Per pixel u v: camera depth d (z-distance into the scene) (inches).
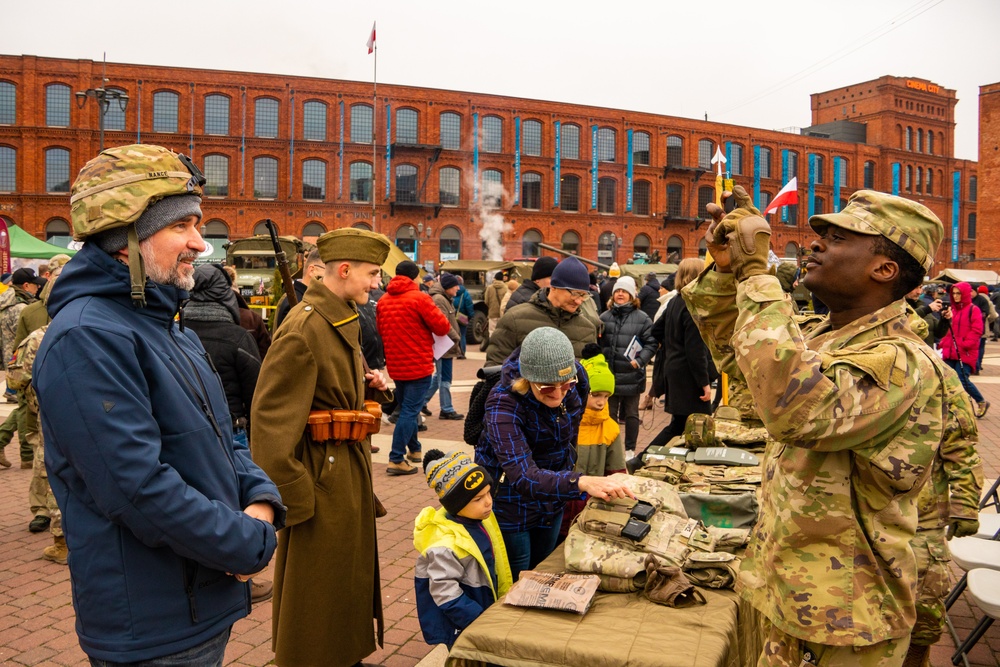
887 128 2070.6
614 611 101.7
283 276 189.2
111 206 75.6
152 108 1438.2
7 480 278.8
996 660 145.9
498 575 124.5
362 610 133.9
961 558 148.5
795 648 79.3
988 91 1771.7
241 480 88.9
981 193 1788.9
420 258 1601.9
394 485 268.2
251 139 1488.7
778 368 72.2
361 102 1550.2
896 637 76.7
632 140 1774.1
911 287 80.7
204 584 78.8
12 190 1400.1
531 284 256.4
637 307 287.3
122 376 73.3
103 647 74.4
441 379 388.5
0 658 145.6
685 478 139.2
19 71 1385.3
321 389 132.0
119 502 70.9
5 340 425.1
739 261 78.2
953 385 130.7
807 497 77.0
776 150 1904.5
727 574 107.8
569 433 134.9
